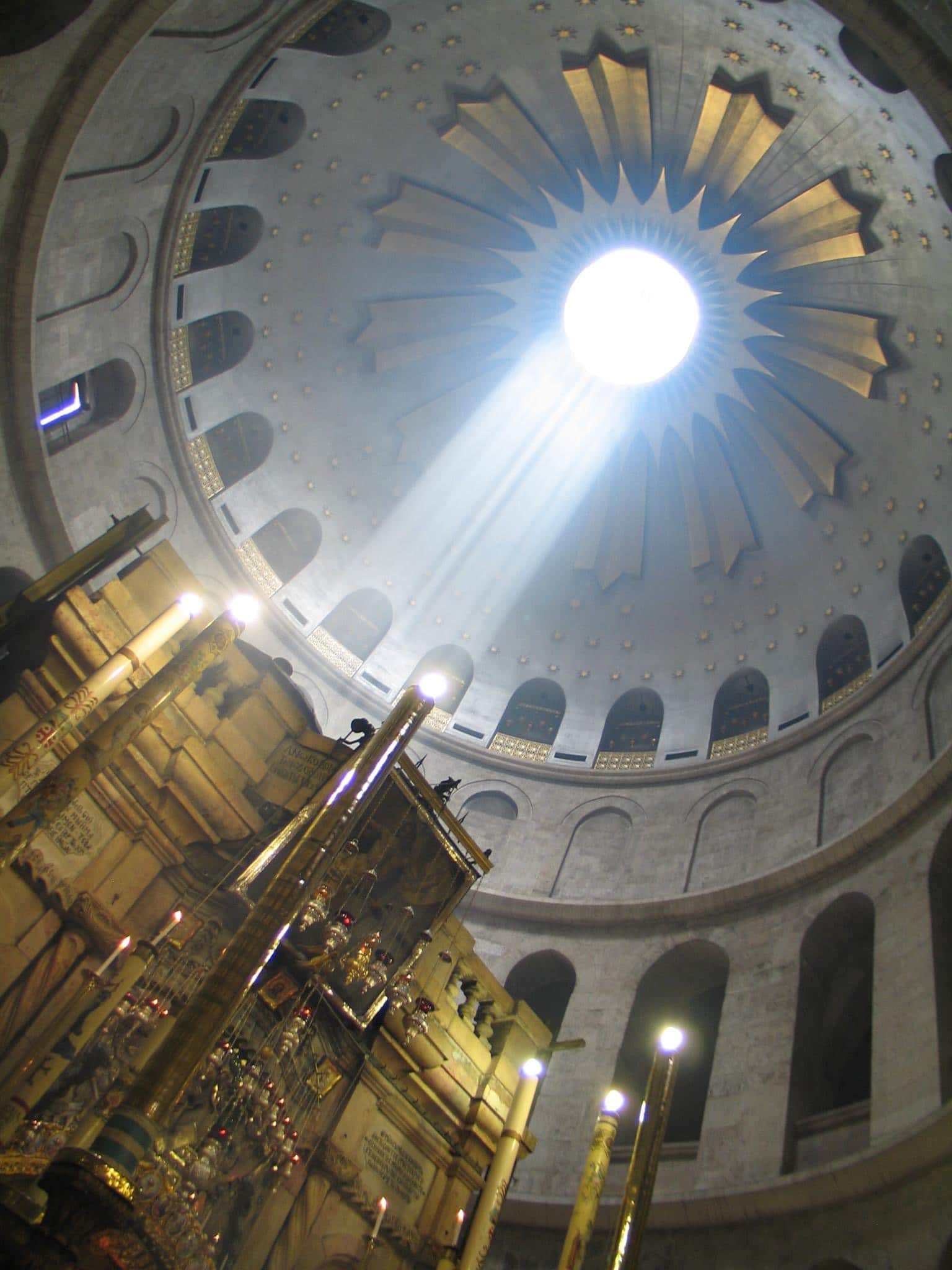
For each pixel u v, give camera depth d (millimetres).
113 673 8773
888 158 17500
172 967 10312
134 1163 5527
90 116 14922
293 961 10438
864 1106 13156
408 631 24172
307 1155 9883
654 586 24344
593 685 24016
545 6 18594
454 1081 11383
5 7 13461
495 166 21578
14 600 11039
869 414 20766
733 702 22609
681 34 18250
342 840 7297
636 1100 16047
